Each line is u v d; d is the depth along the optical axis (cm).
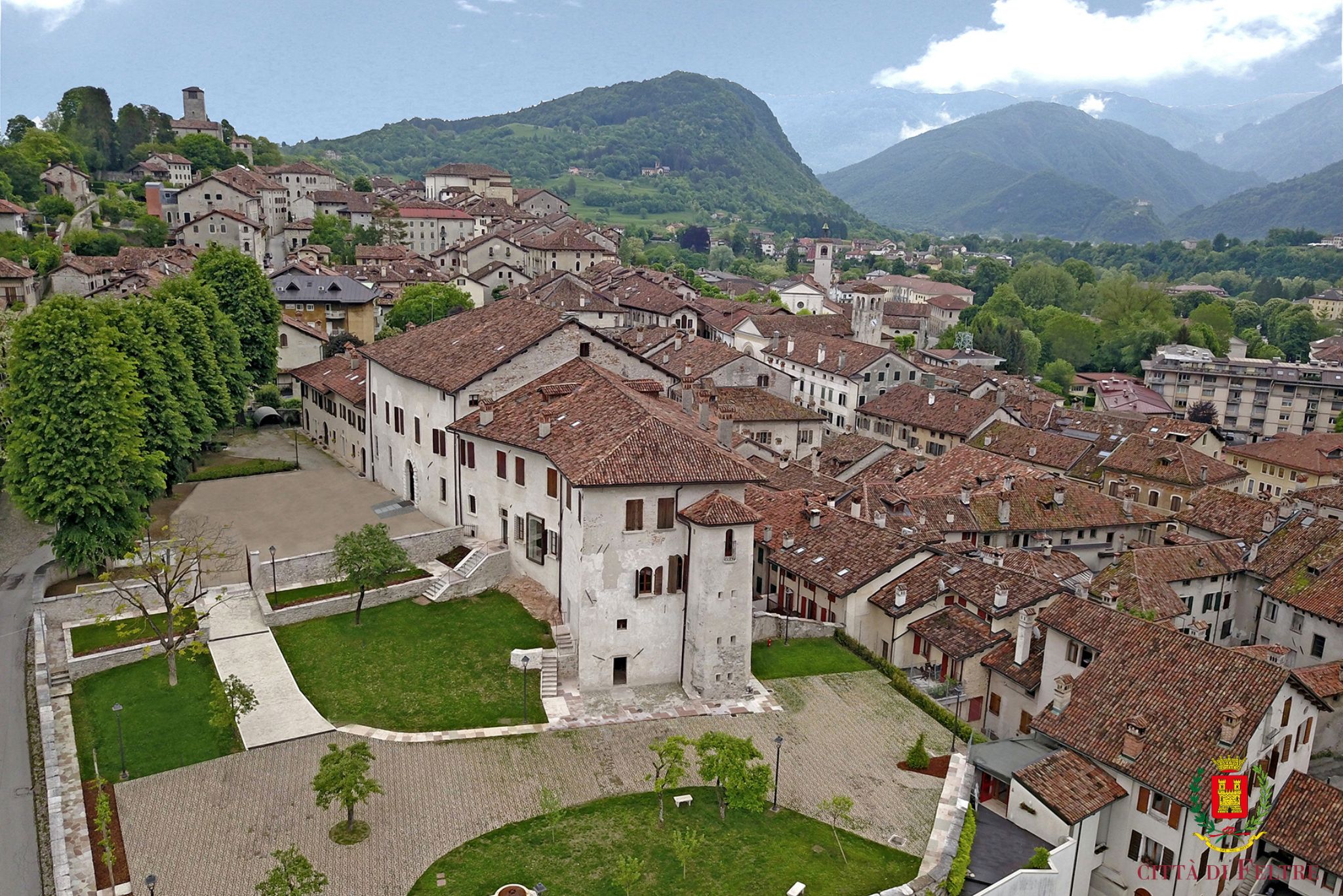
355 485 8506
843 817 4659
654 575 5644
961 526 7994
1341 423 15800
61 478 5841
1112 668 5178
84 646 5588
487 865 4197
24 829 4250
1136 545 8144
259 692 5281
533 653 5616
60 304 6100
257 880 3978
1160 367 18625
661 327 14325
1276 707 4797
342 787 4125
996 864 4400
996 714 6097
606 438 5756
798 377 14838
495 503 6762
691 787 4859
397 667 5606
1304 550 7600
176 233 17662
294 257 19138
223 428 10206
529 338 7238
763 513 7688
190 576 6412
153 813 4350
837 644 6481
